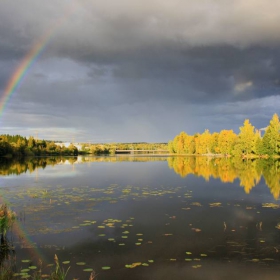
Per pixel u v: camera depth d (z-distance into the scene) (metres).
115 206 17.11
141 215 14.97
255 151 88.25
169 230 12.43
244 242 10.95
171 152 165.25
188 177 33.28
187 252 9.97
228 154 109.38
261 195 20.94
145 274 8.39
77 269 8.70
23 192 22.20
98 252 9.98
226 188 24.36
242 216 14.84
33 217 14.50
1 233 11.44
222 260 9.31
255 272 8.51
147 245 10.62
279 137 79.88
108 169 46.03
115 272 8.51
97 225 13.11
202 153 129.25
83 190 23.30
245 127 90.56
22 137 116.06
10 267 8.83
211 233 12.02
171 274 8.38
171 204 17.72
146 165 56.53
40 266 8.91
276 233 12.02
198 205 17.44
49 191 22.80
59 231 12.23
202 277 8.22
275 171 39.88
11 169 45.69
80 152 162.75
